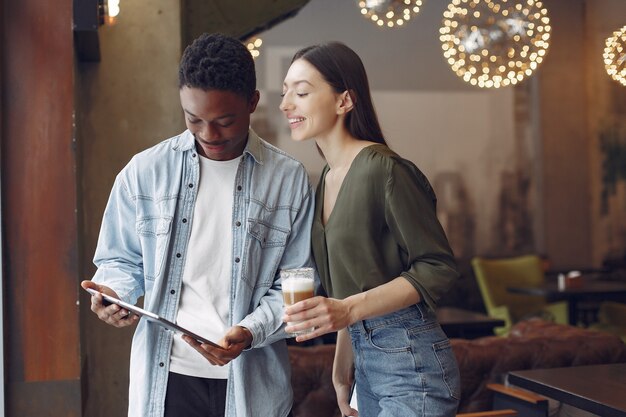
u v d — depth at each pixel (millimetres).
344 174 2277
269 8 4250
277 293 2160
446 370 2209
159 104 3895
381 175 2170
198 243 2127
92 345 3824
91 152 3850
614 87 9039
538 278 8156
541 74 8930
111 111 3871
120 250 2215
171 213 2125
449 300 8680
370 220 2184
